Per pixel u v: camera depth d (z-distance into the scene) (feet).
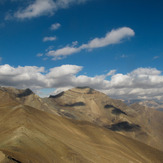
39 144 135.23
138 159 216.95
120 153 209.15
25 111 208.74
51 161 116.78
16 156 96.37
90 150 178.60
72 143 177.68
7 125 166.30
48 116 246.68
